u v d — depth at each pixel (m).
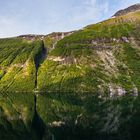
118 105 153.62
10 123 108.06
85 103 173.38
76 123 103.06
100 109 139.38
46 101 194.50
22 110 146.00
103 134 83.25
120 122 100.31
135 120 102.88
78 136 82.00
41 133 88.50
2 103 183.75
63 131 90.06
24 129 95.88
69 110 140.62
